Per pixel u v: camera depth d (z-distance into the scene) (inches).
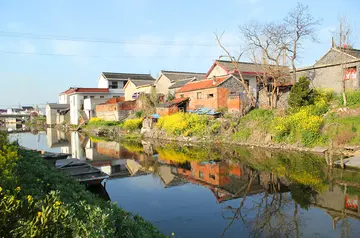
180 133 1115.9
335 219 341.4
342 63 850.8
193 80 1521.9
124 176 598.9
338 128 713.6
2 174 251.6
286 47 1018.1
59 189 308.8
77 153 941.2
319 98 876.6
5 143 388.2
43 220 147.4
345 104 805.9
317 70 1008.2
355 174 518.6
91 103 1929.1
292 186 476.7
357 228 316.5
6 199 159.0
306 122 764.6
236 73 1192.2
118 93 2169.0
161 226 339.0
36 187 290.2
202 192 474.0
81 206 246.7
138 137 1284.4
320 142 725.9
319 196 421.7
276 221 343.9
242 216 365.1
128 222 250.7
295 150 754.8
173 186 514.3
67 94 2549.2
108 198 447.2
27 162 420.8
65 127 2146.9
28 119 3262.8
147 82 1968.5
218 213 378.3
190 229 330.0
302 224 331.9
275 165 627.2
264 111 971.9
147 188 504.4
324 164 599.2
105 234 194.9
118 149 999.0
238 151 817.5
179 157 792.3
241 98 1056.8
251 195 446.9
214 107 1163.9
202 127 1061.8
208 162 707.4
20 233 142.9
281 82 1099.9
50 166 498.0
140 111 1513.3
